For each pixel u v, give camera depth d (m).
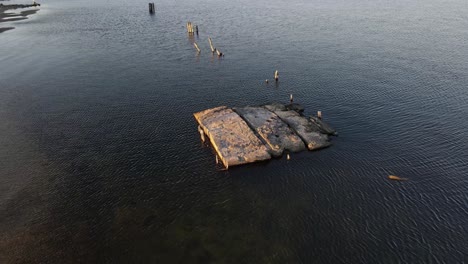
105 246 30.19
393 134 44.84
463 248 28.97
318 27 100.88
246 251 29.30
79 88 62.44
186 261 28.45
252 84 62.53
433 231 30.62
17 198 35.62
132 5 161.50
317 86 60.59
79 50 85.69
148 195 35.94
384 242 29.83
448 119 47.72
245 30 101.38
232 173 38.72
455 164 38.59
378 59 71.94
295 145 42.09
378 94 56.16
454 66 66.06
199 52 81.88
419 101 53.06
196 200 35.16
